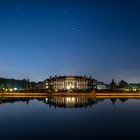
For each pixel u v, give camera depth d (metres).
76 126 85.62
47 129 80.19
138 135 71.81
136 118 103.44
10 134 72.81
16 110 127.19
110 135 72.00
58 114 114.50
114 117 106.12
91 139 67.50
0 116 107.31
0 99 191.75
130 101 180.75
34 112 120.38
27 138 68.12
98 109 132.88
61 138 68.31
